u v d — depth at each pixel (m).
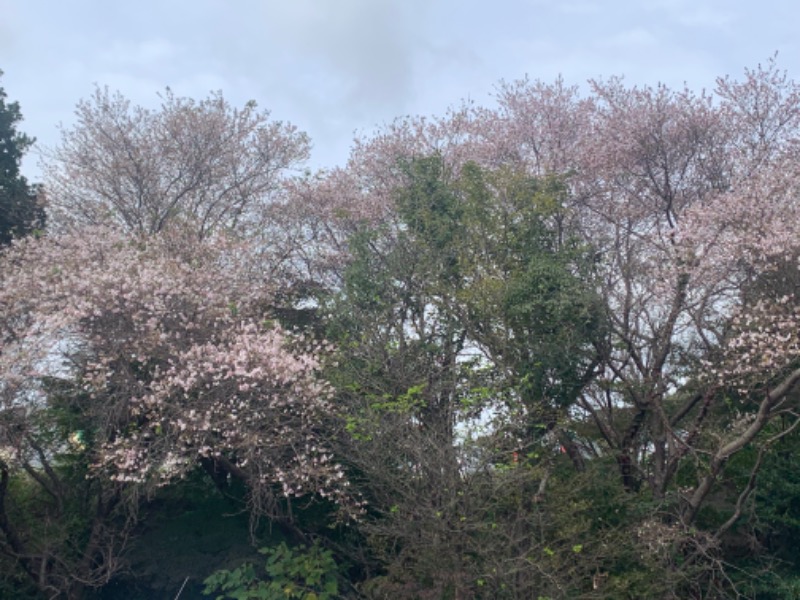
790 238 13.07
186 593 14.84
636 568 11.98
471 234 15.41
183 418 12.48
